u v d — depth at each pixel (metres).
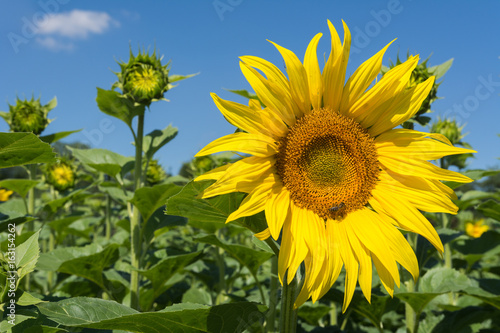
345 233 0.54
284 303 0.54
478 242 1.10
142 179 0.91
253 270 0.81
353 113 0.56
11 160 0.56
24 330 0.49
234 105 0.51
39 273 1.48
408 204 0.55
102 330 0.56
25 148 0.54
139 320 0.51
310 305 0.91
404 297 0.72
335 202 0.54
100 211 2.06
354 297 0.72
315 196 0.54
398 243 0.53
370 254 0.54
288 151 0.54
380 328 0.75
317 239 0.52
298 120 0.54
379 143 0.57
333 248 0.53
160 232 1.14
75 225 1.52
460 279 0.76
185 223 0.93
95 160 1.02
